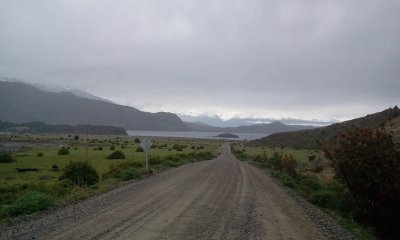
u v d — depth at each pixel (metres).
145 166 34.19
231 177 29.16
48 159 62.72
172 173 31.27
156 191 18.89
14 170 48.12
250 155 81.25
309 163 47.19
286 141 144.88
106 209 13.41
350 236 11.34
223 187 21.83
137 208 13.69
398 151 12.48
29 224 10.86
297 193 21.84
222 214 13.11
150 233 9.86
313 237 10.60
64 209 13.49
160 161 43.09
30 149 94.88
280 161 40.28
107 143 129.38
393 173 12.16
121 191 18.83
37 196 13.70
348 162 12.93
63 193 21.88
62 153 73.44
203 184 22.97
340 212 15.71
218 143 176.88
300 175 31.22
